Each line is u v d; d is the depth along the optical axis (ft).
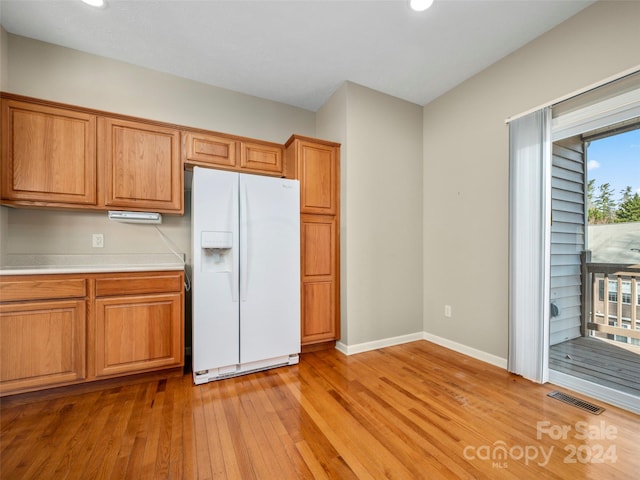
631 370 6.02
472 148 8.89
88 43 7.50
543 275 6.86
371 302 9.56
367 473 4.20
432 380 7.15
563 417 5.53
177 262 8.73
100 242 7.86
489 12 6.43
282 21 6.73
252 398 6.31
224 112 9.65
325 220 9.34
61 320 6.17
